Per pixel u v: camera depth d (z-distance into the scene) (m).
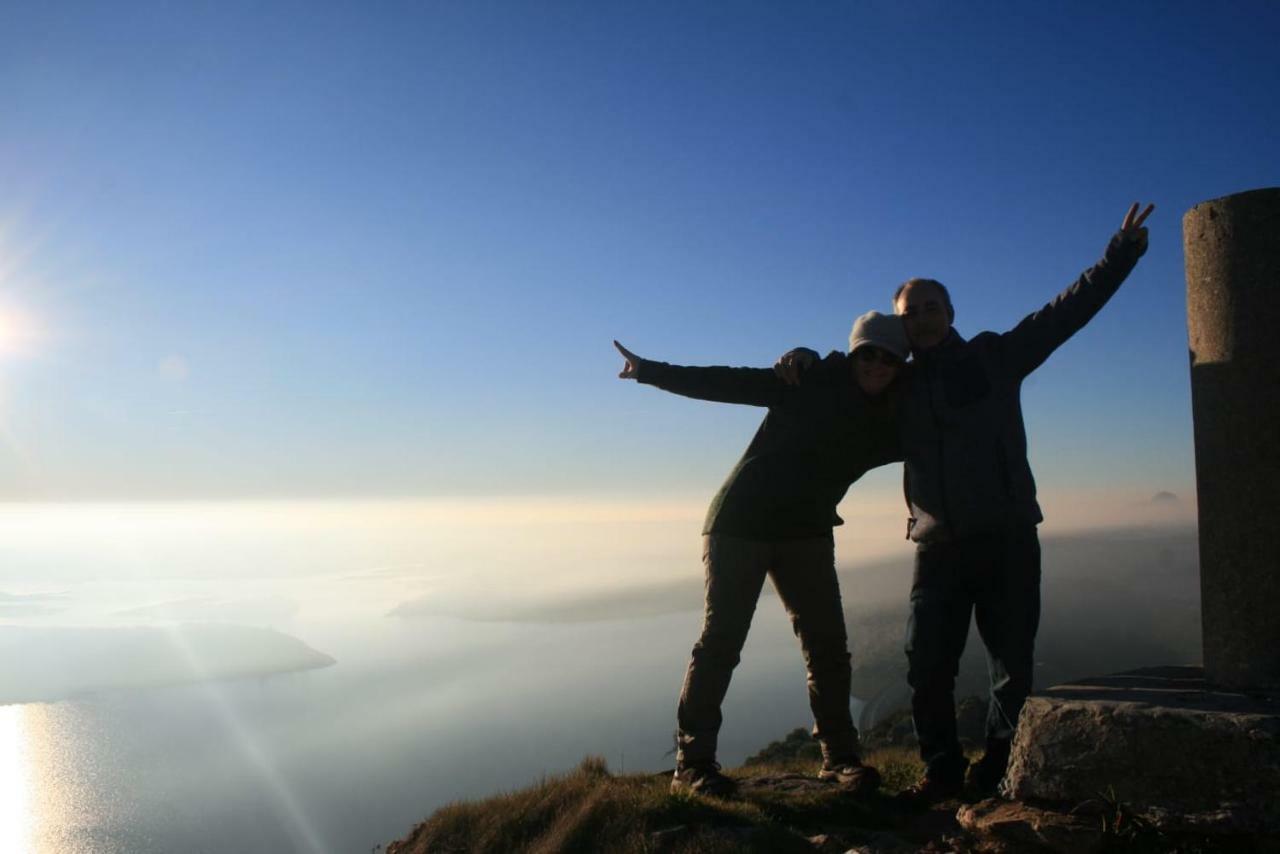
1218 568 3.87
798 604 5.13
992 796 4.15
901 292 4.82
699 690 5.08
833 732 5.24
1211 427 3.91
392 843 5.77
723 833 4.39
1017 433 4.45
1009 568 4.39
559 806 5.30
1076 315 4.31
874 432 4.84
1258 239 3.78
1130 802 3.37
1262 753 3.09
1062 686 4.02
